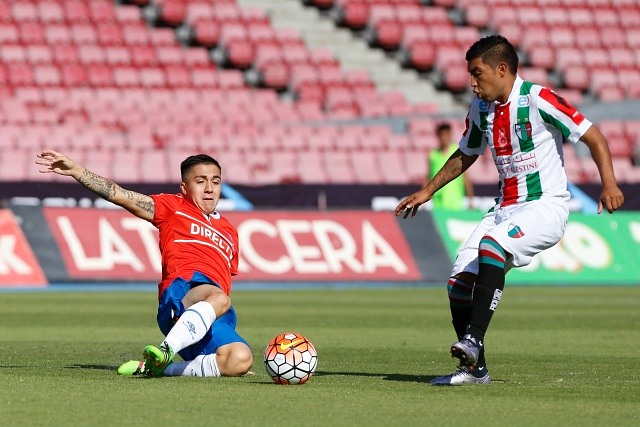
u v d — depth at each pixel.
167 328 24.55
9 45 92.62
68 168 23.72
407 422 17.72
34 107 86.19
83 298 57.00
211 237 24.94
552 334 38.81
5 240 62.91
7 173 77.31
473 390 22.14
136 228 65.81
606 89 104.75
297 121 91.69
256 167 83.88
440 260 69.69
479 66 22.77
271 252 67.06
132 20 100.06
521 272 71.25
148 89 92.75
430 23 109.94
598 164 22.31
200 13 103.75
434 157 66.50
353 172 85.88
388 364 28.12
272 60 101.12
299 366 22.53
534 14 113.19
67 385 22.27
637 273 72.62
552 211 22.80
